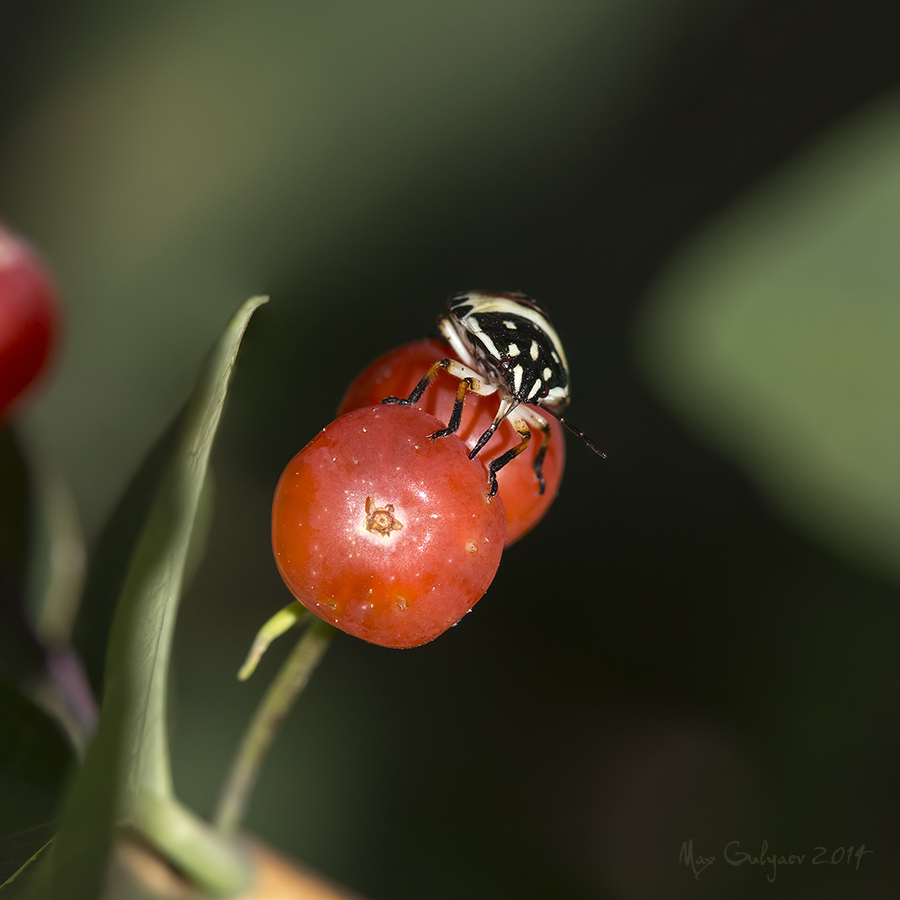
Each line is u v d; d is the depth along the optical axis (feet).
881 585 0.72
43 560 0.63
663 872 0.70
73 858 0.57
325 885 0.61
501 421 0.60
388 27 0.73
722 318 0.63
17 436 0.63
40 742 0.59
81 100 0.74
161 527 0.57
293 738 0.74
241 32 0.74
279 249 0.73
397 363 0.60
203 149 0.73
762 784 0.71
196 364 0.71
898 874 0.68
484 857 0.72
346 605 0.58
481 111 0.74
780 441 0.62
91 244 0.72
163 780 0.60
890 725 0.70
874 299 0.63
